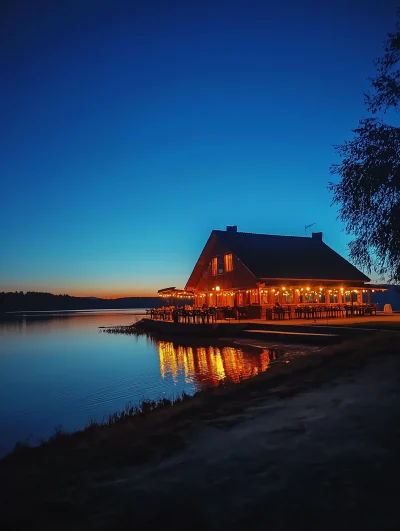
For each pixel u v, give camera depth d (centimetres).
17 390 1836
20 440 1146
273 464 527
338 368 1184
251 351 2653
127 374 2155
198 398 1059
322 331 2636
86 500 475
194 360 2500
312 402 834
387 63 1230
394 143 1136
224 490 466
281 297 3944
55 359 2841
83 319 9388
